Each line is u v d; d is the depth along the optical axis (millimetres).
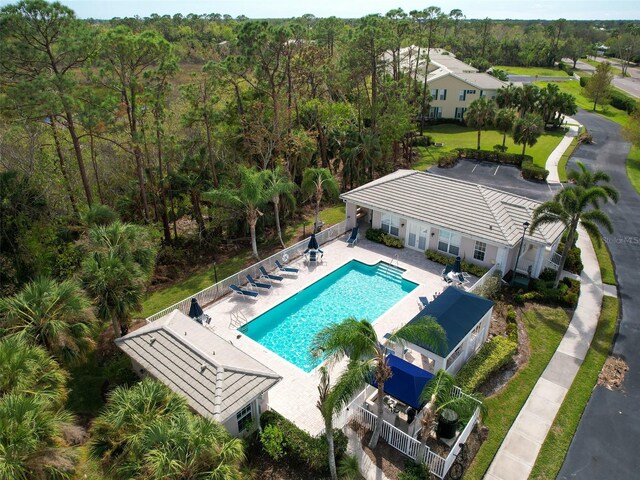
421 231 30125
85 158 33719
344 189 43281
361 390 17281
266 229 35312
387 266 29141
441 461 14648
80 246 21312
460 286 25906
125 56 26703
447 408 14648
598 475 15273
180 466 10539
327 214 38469
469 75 72938
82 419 17453
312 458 15055
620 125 66375
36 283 16625
